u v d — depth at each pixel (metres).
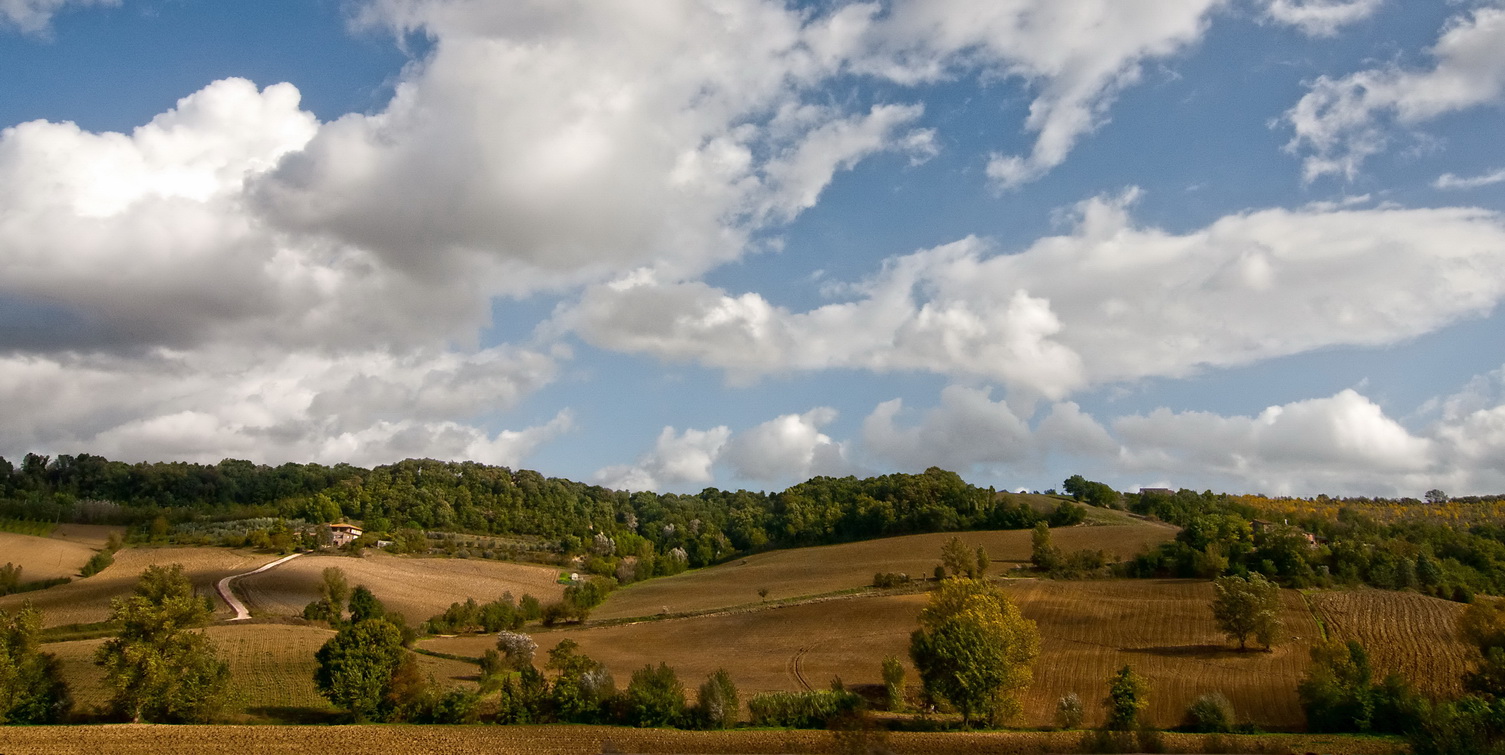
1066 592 106.81
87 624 84.56
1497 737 52.62
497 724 61.50
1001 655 63.84
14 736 52.34
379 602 98.19
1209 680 72.31
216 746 51.38
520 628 107.75
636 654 93.12
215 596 103.19
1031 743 56.47
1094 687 71.88
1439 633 82.94
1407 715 59.66
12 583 104.12
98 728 55.47
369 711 61.28
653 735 58.25
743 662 87.31
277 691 66.00
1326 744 55.69
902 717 65.75
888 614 103.81
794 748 54.88
